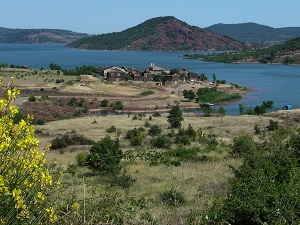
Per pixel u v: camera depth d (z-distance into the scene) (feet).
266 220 27.02
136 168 82.43
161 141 123.85
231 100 365.40
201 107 328.49
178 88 431.02
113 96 367.66
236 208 27.73
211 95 367.66
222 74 631.15
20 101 295.69
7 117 12.91
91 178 61.16
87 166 69.97
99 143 79.71
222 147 116.16
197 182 64.03
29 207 13.14
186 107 331.36
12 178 12.89
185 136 141.08
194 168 80.69
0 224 12.27
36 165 13.20
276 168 38.78
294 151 46.29
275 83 494.59
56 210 17.57
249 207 27.17
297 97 377.50
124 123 209.26
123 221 23.59
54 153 112.78
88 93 371.76
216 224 27.50
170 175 72.38
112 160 68.23
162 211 36.14
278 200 26.45
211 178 67.41
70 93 363.15
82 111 299.79
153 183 64.44
